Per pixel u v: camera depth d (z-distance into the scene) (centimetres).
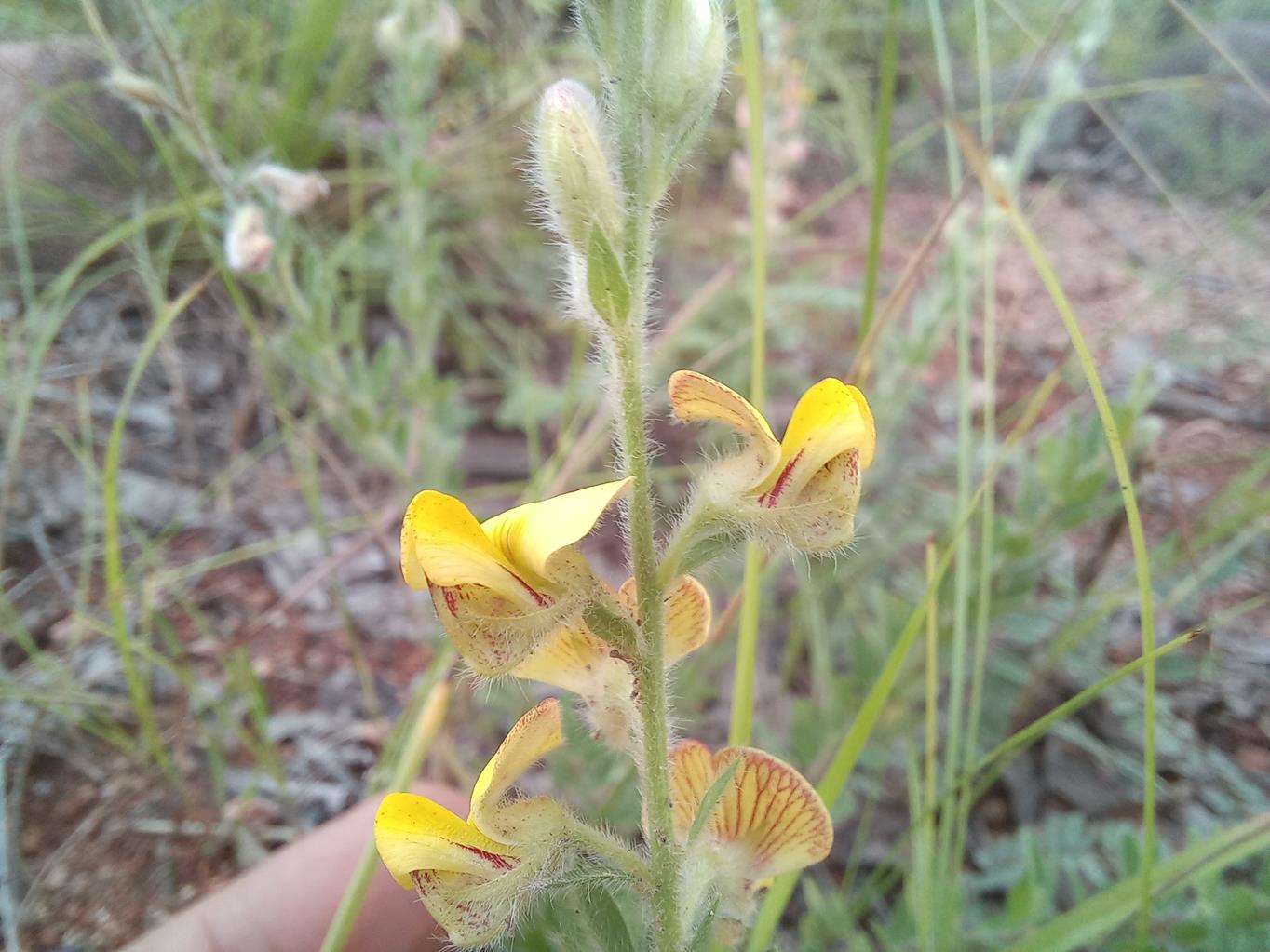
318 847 13
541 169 7
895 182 35
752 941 10
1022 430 14
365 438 17
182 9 21
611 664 8
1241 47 32
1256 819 10
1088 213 33
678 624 9
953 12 28
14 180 19
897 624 14
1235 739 16
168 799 15
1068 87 19
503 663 7
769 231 24
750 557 11
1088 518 14
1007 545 14
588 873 8
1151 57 33
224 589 19
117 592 13
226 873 14
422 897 8
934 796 11
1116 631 18
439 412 20
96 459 20
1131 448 14
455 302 25
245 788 15
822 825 8
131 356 22
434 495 6
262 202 16
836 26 28
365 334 25
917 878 11
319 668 18
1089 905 10
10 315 21
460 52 27
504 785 7
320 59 23
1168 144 35
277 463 21
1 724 15
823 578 18
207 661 17
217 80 25
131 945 12
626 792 13
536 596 7
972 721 12
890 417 20
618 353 7
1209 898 11
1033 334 27
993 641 16
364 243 24
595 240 6
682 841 9
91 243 23
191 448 21
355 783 16
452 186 26
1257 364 25
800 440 7
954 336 27
